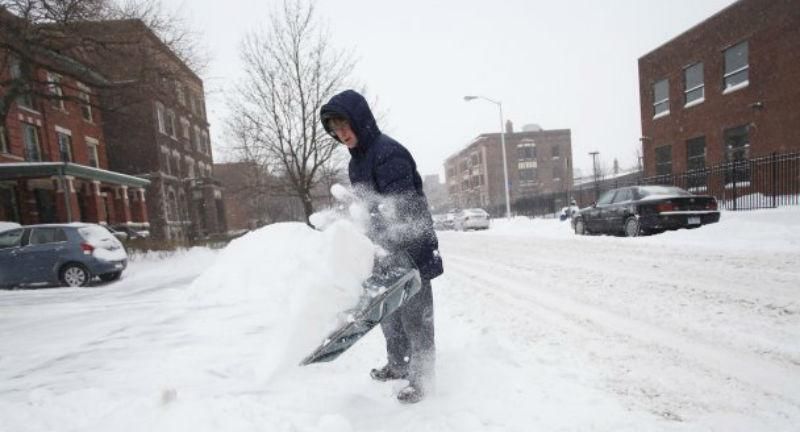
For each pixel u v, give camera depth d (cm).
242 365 292
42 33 1388
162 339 368
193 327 403
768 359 258
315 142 1402
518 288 530
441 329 364
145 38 1562
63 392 257
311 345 177
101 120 2606
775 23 1400
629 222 1027
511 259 816
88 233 904
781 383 226
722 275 495
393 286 189
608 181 2927
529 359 278
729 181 1507
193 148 3475
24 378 287
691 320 343
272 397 227
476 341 307
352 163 232
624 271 578
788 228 784
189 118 3422
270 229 611
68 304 602
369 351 311
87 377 284
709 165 1666
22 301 671
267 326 394
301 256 194
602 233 1166
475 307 443
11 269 865
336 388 242
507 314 403
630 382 236
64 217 1795
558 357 280
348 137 223
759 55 1455
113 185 2322
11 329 446
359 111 219
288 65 1367
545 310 409
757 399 210
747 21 1491
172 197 3016
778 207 1182
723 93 1591
